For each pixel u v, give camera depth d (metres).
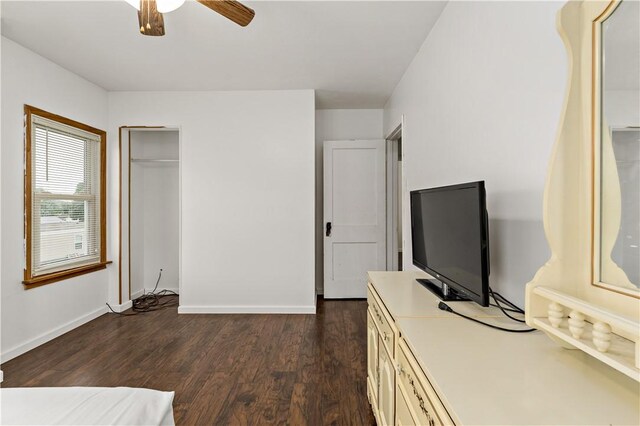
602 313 0.70
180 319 3.57
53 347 2.84
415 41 2.66
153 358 2.62
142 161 4.21
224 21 2.39
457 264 1.44
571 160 0.89
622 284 0.77
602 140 0.83
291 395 2.10
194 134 3.80
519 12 1.34
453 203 1.48
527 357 0.92
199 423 1.83
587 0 0.85
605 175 0.82
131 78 3.44
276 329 3.26
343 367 2.46
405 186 3.27
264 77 3.42
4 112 2.61
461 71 1.92
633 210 0.75
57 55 2.92
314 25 2.43
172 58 2.98
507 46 1.43
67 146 3.29
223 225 3.81
